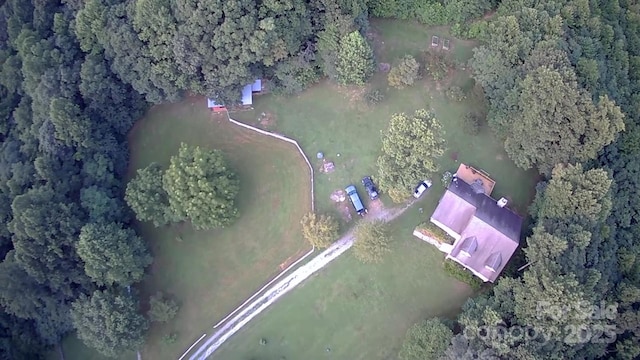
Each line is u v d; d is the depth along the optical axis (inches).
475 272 3334.2
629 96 3604.8
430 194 3592.5
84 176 3555.6
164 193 3508.9
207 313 3604.8
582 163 3282.5
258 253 3634.4
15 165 3513.8
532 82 3225.9
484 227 3292.3
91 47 3567.9
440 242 3481.8
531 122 3235.7
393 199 3454.7
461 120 3624.5
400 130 3314.5
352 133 3703.3
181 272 3649.1
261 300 3587.6
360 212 3558.1
